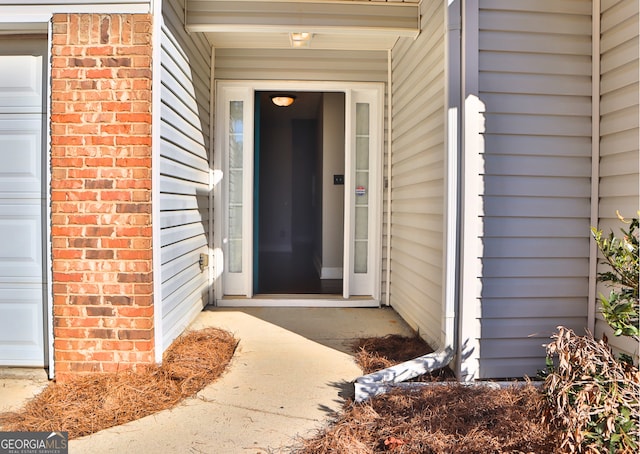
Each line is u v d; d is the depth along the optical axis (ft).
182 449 6.91
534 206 9.23
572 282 9.39
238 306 15.78
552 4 9.11
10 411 7.95
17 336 9.65
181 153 11.49
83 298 9.08
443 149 10.05
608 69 8.82
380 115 15.80
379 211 15.90
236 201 16.28
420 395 8.44
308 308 15.70
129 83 9.02
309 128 33.30
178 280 11.44
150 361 9.22
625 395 5.95
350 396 8.72
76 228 9.05
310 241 33.65
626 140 8.42
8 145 9.54
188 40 12.21
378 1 12.19
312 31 12.16
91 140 9.01
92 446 6.97
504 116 9.10
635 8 8.14
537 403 6.89
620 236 8.56
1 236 9.60
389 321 13.99
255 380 9.43
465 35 8.95
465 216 9.07
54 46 9.00
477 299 9.20
